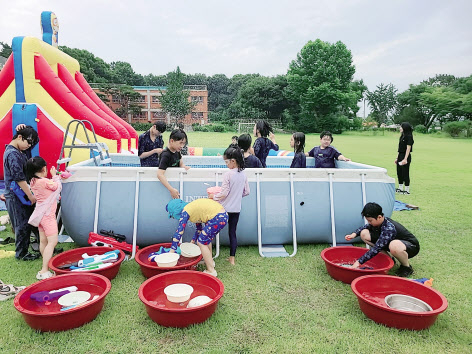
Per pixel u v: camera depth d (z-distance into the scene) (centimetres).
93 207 451
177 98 5894
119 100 6031
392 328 295
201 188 461
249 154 505
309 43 5891
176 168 457
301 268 421
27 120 797
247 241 486
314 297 351
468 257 467
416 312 282
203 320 295
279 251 477
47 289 323
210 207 380
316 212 482
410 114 6788
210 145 2384
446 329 298
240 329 293
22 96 820
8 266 408
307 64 5950
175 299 311
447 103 5819
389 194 493
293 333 290
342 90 5947
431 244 516
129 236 461
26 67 817
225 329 291
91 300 296
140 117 6512
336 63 5766
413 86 7038
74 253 409
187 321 288
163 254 399
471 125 4544
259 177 473
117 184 453
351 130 6288
